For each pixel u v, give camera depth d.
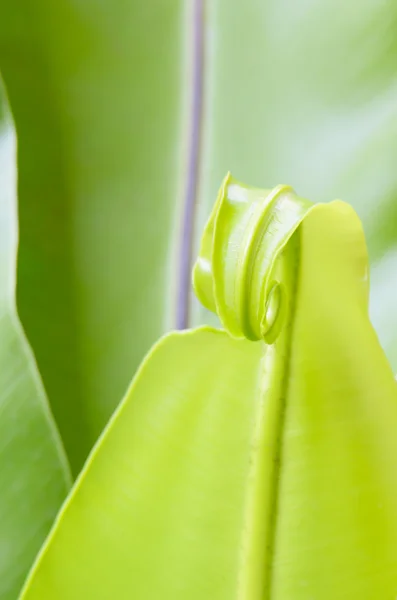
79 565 0.39
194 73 0.45
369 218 0.47
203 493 0.38
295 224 0.37
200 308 0.46
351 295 0.38
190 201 0.45
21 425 0.43
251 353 0.38
